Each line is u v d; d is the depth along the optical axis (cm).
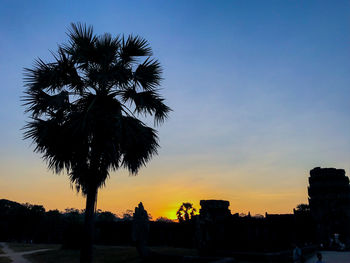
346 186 4506
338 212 4297
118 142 1117
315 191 4638
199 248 2333
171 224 3362
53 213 8000
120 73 1168
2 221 6719
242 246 2888
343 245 3362
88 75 1177
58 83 1180
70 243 3023
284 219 3403
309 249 2764
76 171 1103
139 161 1232
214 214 3400
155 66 1300
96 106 1132
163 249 2534
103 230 3638
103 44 1215
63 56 1172
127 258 2069
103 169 1102
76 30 1206
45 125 1092
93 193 1079
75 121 1048
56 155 1084
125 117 1186
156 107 1307
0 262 2377
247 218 3362
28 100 1159
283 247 2984
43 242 6331
